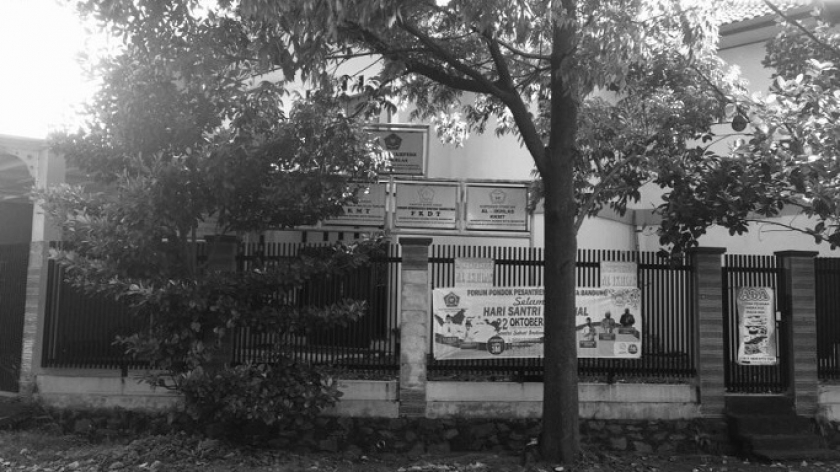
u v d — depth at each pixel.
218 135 8.05
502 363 9.38
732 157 9.11
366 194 11.54
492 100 10.63
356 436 8.91
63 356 9.41
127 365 9.24
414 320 9.14
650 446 9.24
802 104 8.13
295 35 7.24
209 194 8.09
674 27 8.20
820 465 8.66
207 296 7.98
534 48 9.97
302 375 8.29
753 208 9.09
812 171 7.79
